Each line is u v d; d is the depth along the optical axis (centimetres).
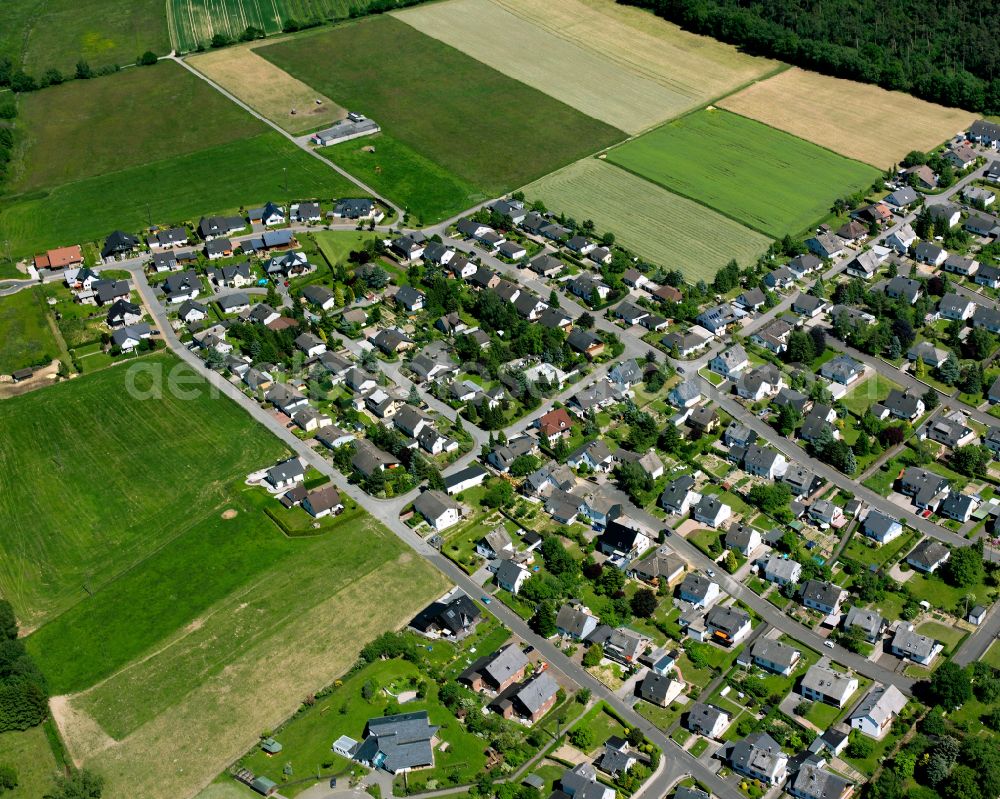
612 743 16425
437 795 15875
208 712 17425
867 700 16838
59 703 17775
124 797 16138
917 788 15638
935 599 18950
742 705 17175
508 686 17500
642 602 18700
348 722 17062
